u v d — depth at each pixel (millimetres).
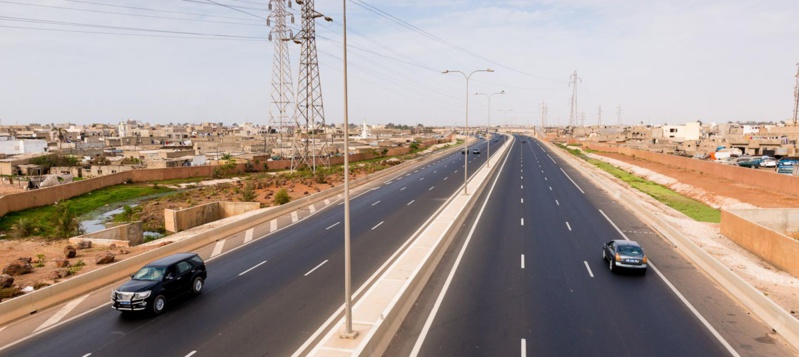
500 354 14211
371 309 17312
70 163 80500
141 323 17188
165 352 14750
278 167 85250
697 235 31172
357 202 46375
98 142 125812
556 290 20047
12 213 41719
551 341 15109
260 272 23516
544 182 59125
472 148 134500
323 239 30562
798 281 21703
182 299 19734
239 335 15859
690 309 17938
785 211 31391
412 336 15594
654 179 64000
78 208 47594
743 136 104312
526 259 24906
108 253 26156
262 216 37625
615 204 42969
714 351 14461
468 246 27797
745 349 14609
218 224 36125
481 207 41469
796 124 116375
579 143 154750
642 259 22078
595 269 23188
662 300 18891
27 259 25469
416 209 40938
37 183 59812
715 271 21891
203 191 56062
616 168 80500
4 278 21281
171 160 79938
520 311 17688
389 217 37625
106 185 59469
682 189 53500
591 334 15633
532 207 41250
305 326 16453
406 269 22031
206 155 102188
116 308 17672
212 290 20891
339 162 93500
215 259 26531
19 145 97562
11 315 17875
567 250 26812
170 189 62312
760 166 69438
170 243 29484
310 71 71812
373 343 14055
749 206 40062
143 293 17703
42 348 15375
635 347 14688
